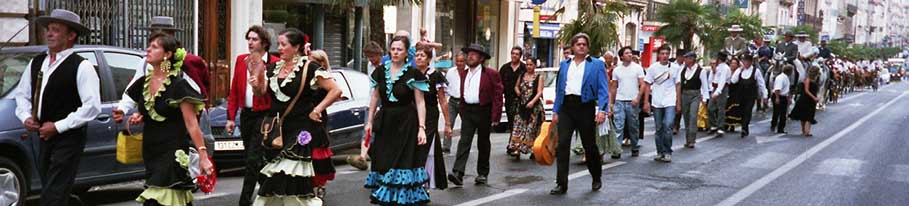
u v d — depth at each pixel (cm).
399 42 873
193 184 716
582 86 1028
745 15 3778
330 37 2291
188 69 712
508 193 1050
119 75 922
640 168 1294
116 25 1644
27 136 830
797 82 2541
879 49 10744
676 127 1859
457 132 1825
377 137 882
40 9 1467
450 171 1238
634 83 1421
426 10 2616
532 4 2997
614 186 1116
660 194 1066
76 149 738
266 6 2100
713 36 3647
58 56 736
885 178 1230
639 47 4278
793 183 1170
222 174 1188
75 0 1545
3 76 859
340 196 1009
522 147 1366
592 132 1048
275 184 759
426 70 917
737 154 1500
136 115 697
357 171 1216
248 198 877
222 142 1164
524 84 1356
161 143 698
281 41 772
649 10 4397
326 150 796
